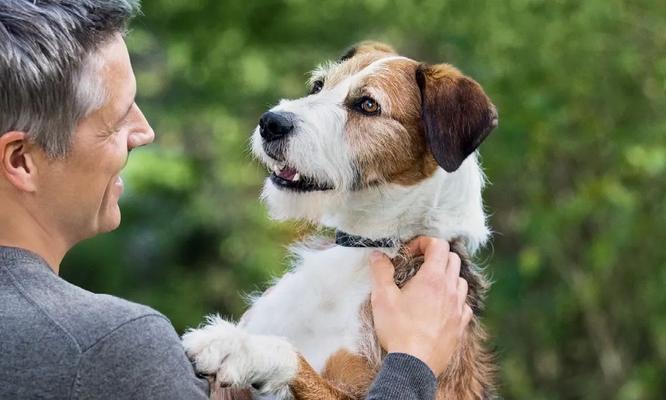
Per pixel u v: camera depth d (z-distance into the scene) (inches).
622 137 483.2
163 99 671.8
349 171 192.9
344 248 185.9
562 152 512.7
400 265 178.9
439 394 171.3
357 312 178.2
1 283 120.0
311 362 178.5
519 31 490.0
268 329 185.0
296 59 625.0
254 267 643.5
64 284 122.9
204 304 690.2
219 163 676.1
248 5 620.4
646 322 522.3
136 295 671.8
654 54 486.0
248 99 645.9
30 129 123.6
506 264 532.1
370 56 212.1
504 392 544.7
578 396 564.4
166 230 682.2
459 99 196.1
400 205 189.6
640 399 506.0
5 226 128.4
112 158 132.5
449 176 192.7
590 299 522.3
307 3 583.5
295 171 194.9
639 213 487.2
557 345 558.6
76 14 126.8
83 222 133.0
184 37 623.8
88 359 114.8
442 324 155.5
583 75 486.3
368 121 196.4
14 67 120.7
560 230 504.4
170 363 120.5
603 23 480.7
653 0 482.9
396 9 538.6
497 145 494.3
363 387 172.1
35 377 113.4
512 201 542.6
